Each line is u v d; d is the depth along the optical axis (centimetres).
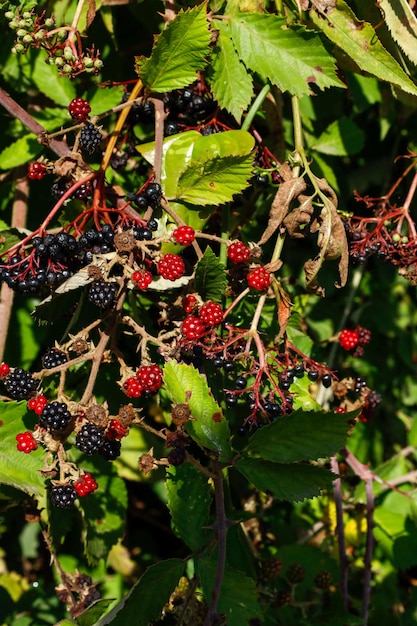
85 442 101
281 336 109
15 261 106
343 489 140
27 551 141
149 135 120
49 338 126
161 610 103
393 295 147
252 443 102
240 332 107
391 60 112
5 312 122
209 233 118
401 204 134
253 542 133
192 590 105
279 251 110
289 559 131
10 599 133
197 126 115
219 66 112
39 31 109
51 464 104
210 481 115
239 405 133
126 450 126
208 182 109
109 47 126
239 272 110
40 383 108
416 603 136
